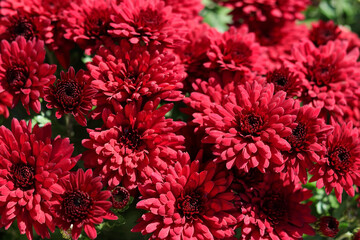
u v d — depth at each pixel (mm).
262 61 563
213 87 527
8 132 485
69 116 542
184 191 492
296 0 637
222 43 551
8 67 501
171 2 582
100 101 500
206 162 503
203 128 507
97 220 480
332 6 836
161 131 493
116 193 490
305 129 495
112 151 485
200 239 482
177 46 526
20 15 544
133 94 495
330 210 575
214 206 487
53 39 542
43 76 500
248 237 497
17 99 501
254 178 512
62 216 481
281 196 511
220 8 777
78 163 532
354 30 857
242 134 496
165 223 479
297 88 534
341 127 517
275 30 636
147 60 506
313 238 568
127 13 518
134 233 518
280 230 500
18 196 478
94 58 504
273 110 493
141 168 490
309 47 564
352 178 502
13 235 552
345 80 546
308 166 493
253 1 618
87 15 532
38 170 483
